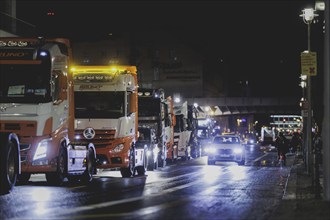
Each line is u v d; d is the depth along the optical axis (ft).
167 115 129.39
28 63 63.87
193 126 176.14
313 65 79.61
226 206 48.21
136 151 93.50
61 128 68.23
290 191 63.21
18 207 46.98
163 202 51.16
